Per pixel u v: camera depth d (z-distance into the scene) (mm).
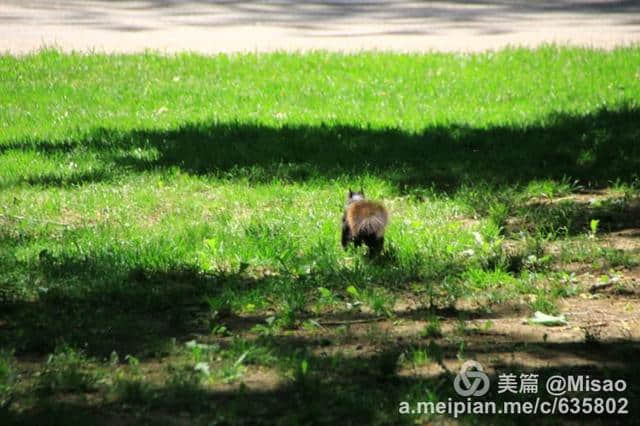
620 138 15602
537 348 7656
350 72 21641
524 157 14688
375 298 8773
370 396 6547
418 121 17344
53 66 22078
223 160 14633
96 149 15375
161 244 10266
